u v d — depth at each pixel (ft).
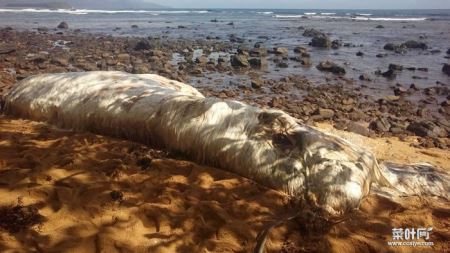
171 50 81.25
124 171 19.66
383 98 42.91
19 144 22.41
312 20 219.20
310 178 18.26
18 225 15.05
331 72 60.44
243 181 19.03
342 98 42.83
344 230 15.97
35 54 67.15
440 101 43.70
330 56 78.89
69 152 21.42
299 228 15.96
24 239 14.38
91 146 22.45
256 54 75.66
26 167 19.76
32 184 17.76
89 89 25.43
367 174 18.71
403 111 38.83
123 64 59.31
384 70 63.26
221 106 20.83
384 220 16.70
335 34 128.47
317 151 18.71
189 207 16.87
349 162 18.54
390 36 122.11
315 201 17.81
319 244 15.11
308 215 16.19
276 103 38.27
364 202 18.15
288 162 18.66
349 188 17.72
